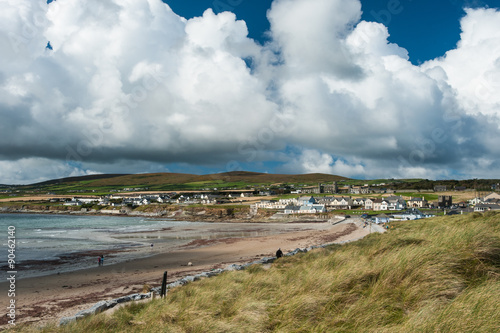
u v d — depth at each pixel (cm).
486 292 593
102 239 6644
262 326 745
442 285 726
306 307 766
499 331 486
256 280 1251
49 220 13475
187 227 10588
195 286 1544
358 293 818
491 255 832
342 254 1467
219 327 764
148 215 18250
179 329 818
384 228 7850
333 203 16988
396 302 711
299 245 5309
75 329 1096
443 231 1394
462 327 507
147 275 3153
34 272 3353
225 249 5038
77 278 3056
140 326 971
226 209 16912
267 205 18138
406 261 880
